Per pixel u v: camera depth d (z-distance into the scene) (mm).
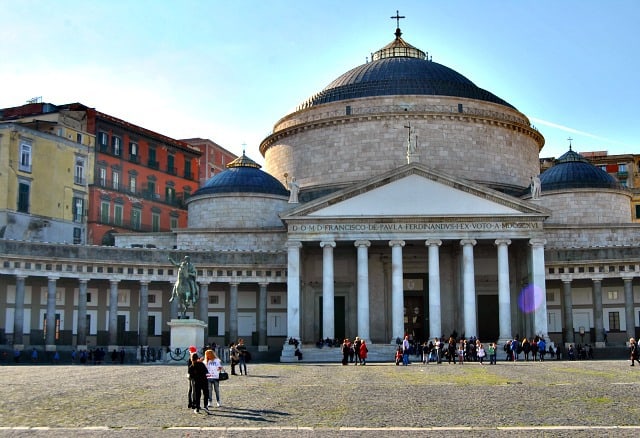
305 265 89500
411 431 25766
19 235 92875
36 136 96250
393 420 28281
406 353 65438
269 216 96938
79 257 83562
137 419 28578
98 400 34250
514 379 45719
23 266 80062
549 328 90000
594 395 35781
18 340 78812
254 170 100312
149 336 90938
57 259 81875
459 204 81750
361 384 43094
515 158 101812
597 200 94250
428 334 88250
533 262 80812
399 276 80875
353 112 100750
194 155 126625
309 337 88500
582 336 89438
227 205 97000
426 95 99812
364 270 81188
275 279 89125
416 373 52688
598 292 86000
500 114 101375
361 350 66125
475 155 98812
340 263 90000
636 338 88500
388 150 98062
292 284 81000
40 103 108000
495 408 31328
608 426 26562
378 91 101312
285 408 31766
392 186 82375
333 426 26938
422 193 82062
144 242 96125
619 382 42688
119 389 39219
